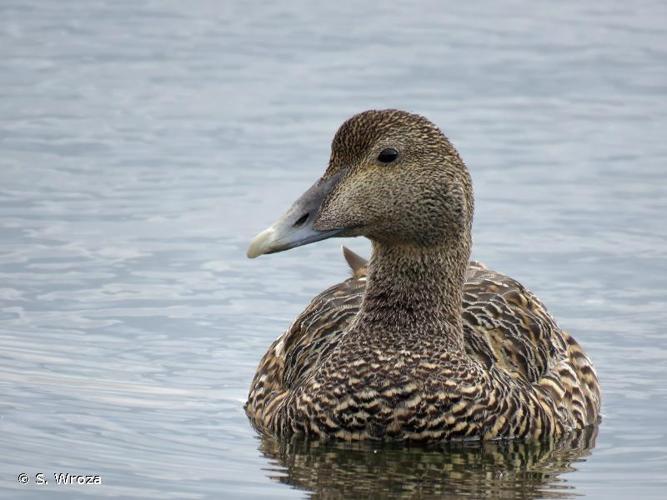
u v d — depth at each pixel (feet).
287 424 40.24
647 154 64.54
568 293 52.31
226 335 49.16
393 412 39.01
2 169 62.34
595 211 59.00
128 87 72.13
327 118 68.08
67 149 64.64
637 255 55.21
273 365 42.93
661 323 50.08
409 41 78.74
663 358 47.73
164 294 52.11
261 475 37.93
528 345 41.70
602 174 62.54
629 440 41.32
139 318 50.24
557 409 41.14
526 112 69.26
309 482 37.42
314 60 75.82
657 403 44.47
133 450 39.73
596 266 54.39
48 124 67.46
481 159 63.98
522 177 62.23
